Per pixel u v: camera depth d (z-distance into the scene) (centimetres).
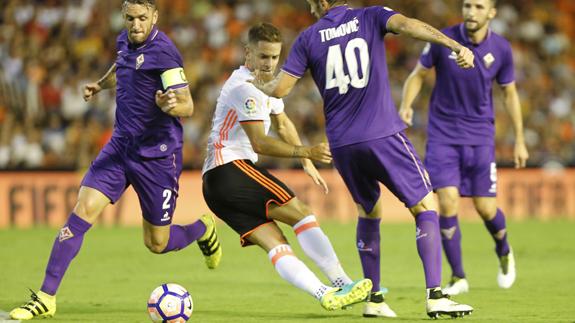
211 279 3566
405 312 2684
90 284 3403
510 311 2691
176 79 2503
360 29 2442
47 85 7406
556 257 4291
